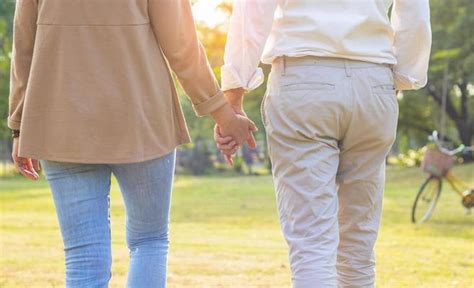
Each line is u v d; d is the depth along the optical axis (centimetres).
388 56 290
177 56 267
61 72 253
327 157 283
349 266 309
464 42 2828
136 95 255
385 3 290
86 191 259
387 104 288
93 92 253
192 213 1355
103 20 253
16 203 1623
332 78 278
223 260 679
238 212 1373
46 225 1077
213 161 4097
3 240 849
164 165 267
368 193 301
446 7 2839
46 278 567
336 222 284
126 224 278
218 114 283
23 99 270
